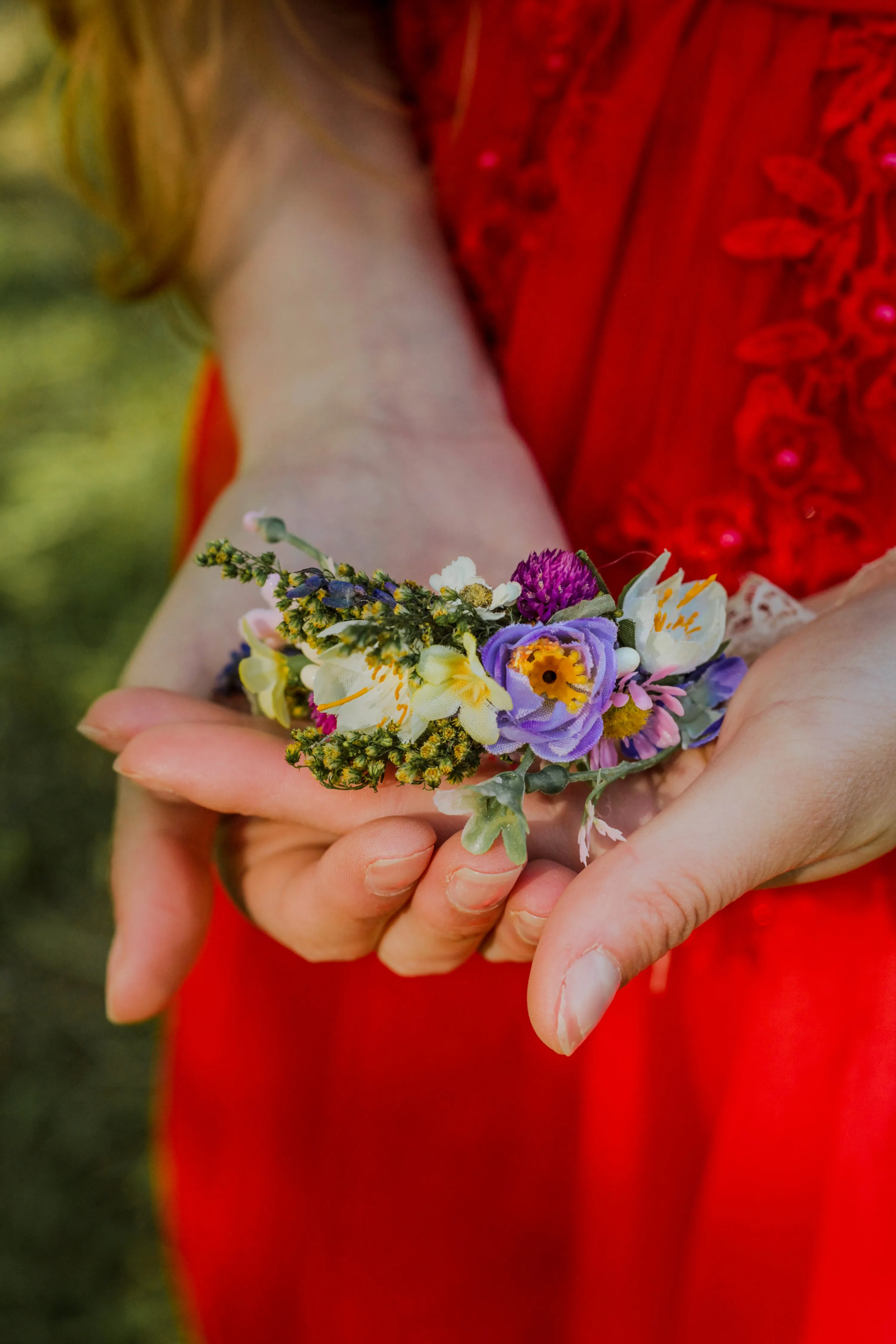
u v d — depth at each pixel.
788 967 0.44
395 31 0.52
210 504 0.58
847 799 0.36
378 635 0.37
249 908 0.42
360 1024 0.50
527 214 0.47
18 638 1.01
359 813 0.40
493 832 0.36
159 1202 0.69
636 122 0.44
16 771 0.93
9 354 1.28
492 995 0.49
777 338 0.44
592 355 0.47
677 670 0.39
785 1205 0.43
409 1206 0.50
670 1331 0.47
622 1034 0.46
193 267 0.52
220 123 0.50
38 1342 0.65
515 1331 0.51
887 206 0.43
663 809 0.40
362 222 0.50
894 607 0.38
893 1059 0.42
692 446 0.45
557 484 0.49
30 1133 0.73
